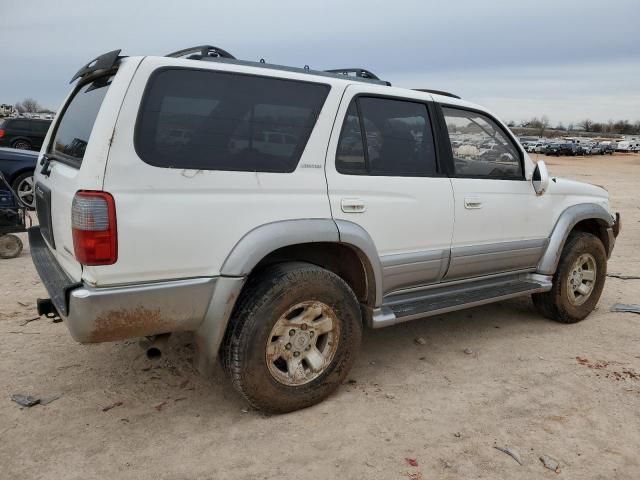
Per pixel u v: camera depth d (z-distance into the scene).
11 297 5.33
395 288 3.83
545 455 2.93
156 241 2.78
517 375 3.90
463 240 4.09
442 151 3.99
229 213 2.97
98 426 3.13
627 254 8.25
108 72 3.17
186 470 2.76
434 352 4.31
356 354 3.50
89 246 2.63
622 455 2.96
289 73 3.30
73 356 4.02
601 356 4.27
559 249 4.71
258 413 3.31
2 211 6.77
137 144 2.73
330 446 2.98
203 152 2.92
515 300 5.78
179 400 3.45
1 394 3.45
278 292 3.09
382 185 3.57
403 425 3.21
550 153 61.03
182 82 2.90
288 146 3.22
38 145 17.66
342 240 3.33
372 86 3.66
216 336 3.01
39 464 2.78
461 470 2.80
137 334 2.86
